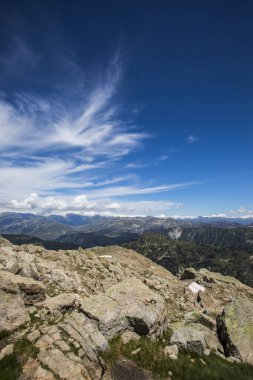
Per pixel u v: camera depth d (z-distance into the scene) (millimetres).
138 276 49094
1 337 19438
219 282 61375
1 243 46906
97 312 23688
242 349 25203
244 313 28641
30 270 31922
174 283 51438
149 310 26062
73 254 49688
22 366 17156
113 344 22109
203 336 25547
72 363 17922
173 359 21969
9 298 21781
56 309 23859
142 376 19562
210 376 20609
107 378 18406
